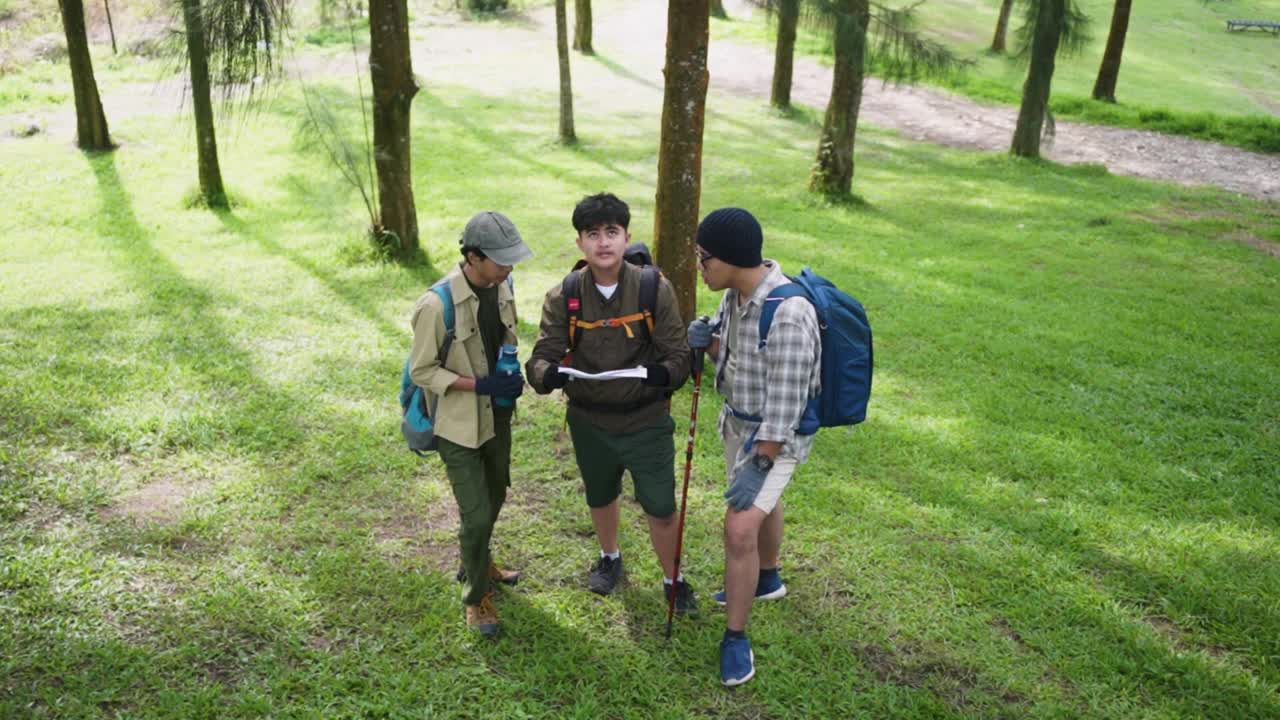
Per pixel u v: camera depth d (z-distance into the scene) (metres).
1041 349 8.08
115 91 18.97
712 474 5.54
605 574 4.31
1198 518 5.21
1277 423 6.64
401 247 9.88
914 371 7.52
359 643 3.87
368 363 7.09
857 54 10.51
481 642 3.89
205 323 7.78
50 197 11.98
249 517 4.81
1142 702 3.69
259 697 3.48
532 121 18.72
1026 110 17.61
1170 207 14.54
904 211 13.64
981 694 3.69
